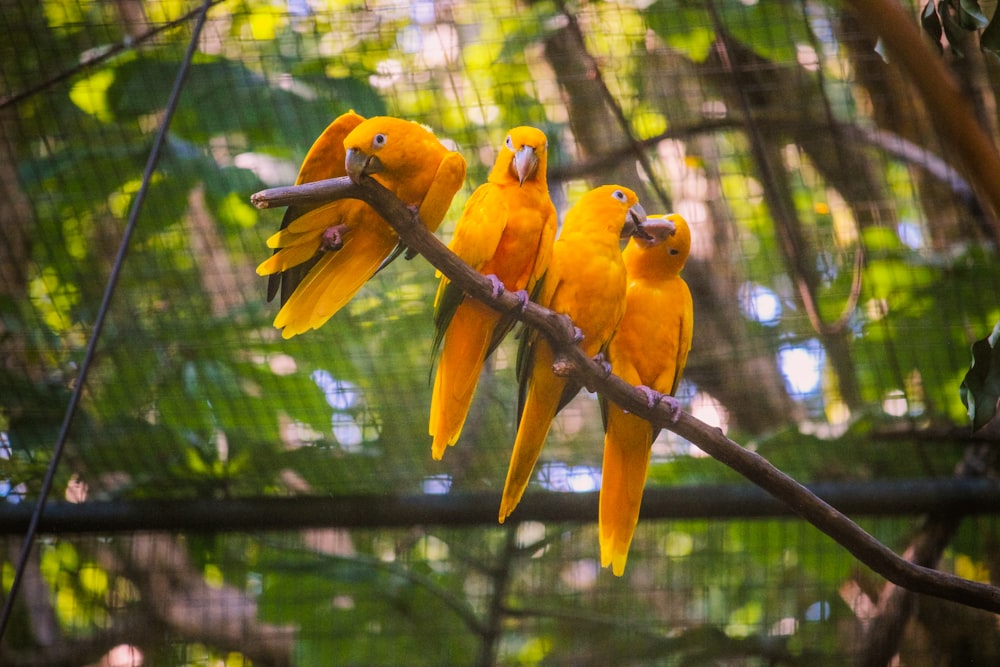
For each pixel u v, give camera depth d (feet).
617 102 40.11
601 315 24.66
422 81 36.27
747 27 36.73
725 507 30.53
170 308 35.78
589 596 40.22
